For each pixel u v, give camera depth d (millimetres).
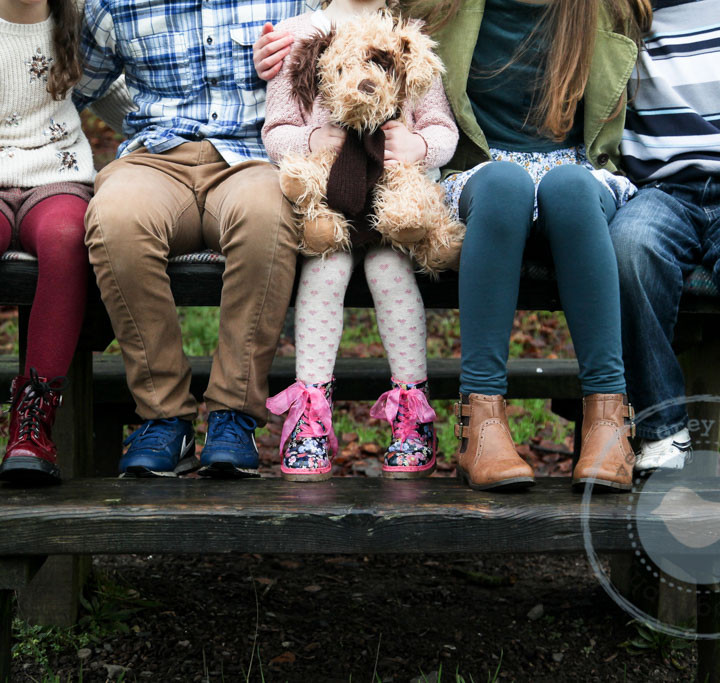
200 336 5262
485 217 1847
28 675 2082
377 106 1888
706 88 2256
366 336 5660
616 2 2250
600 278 1842
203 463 1939
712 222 2131
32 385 1897
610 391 1860
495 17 2297
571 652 2270
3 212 2043
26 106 2217
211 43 2332
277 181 2000
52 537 1696
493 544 1729
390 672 2131
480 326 1872
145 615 2395
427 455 2020
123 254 1885
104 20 2332
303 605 2510
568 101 2219
